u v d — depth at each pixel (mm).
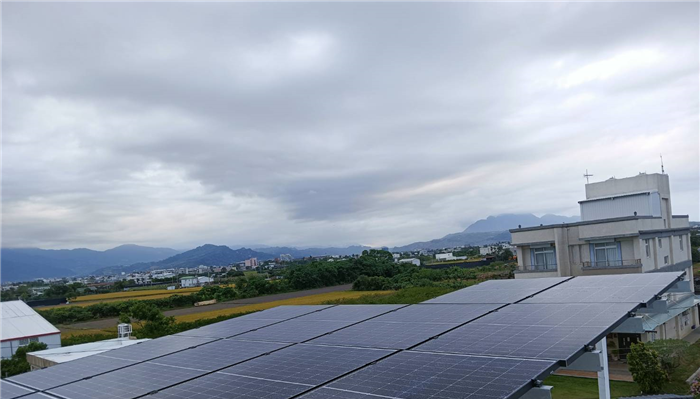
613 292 14789
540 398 8773
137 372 14133
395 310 18234
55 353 34688
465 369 9914
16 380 15930
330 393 9758
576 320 12164
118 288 167625
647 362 26906
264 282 102250
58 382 14547
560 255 42906
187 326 53656
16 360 38750
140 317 44875
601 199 48531
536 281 19688
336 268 111125
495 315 14484
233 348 15555
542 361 9617
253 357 13836
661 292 13734
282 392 10289
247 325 19734
